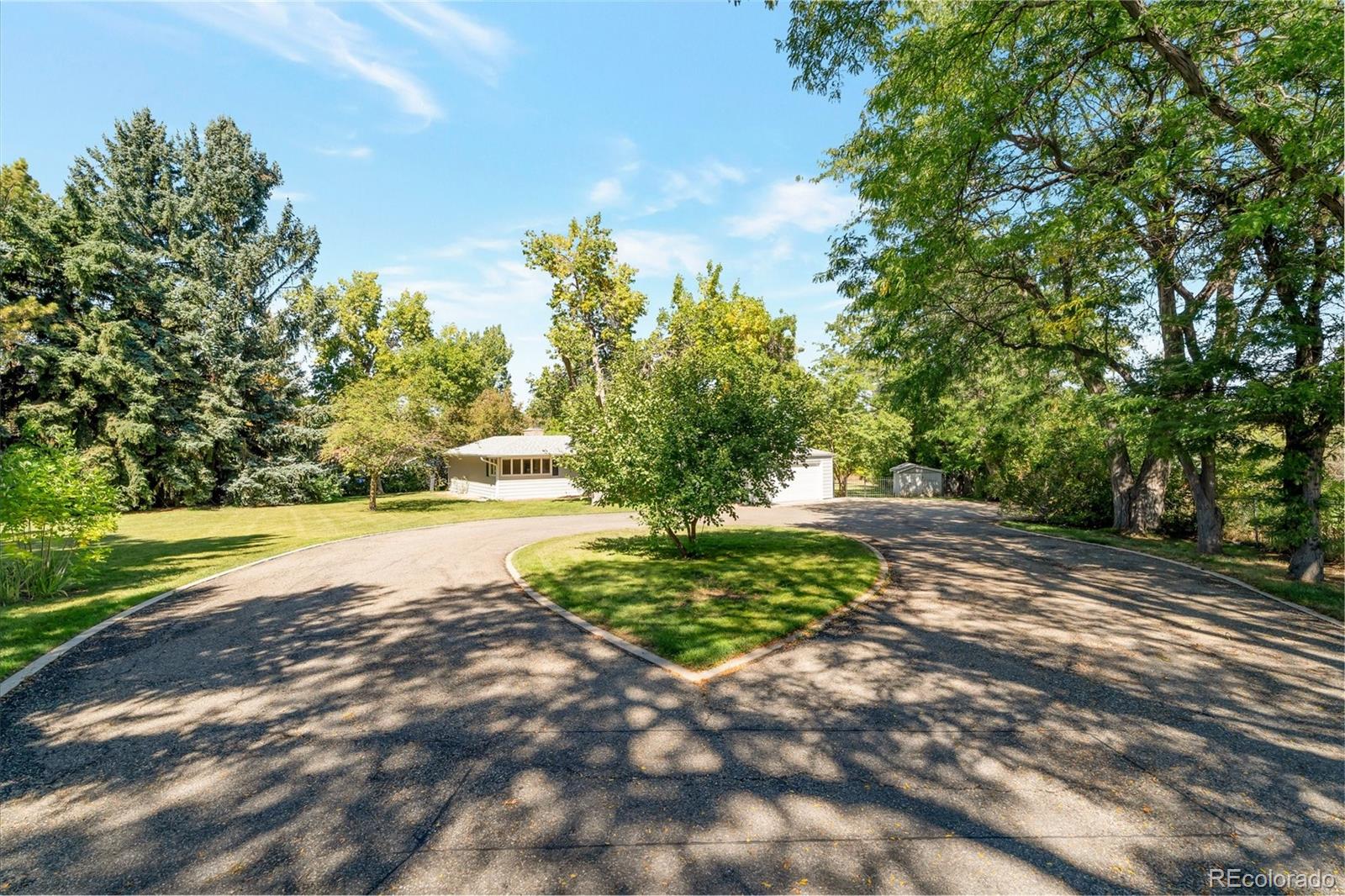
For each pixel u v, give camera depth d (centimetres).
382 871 305
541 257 3216
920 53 870
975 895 283
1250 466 1258
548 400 4575
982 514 2317
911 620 774
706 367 1220
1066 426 2056
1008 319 1569
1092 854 315
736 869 304
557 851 320
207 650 678
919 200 1029
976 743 442
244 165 3616
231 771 410
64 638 720
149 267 2834
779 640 688
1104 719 481
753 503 1192
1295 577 1022
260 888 293
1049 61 910
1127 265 1112
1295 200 712
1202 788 380
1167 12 695
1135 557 1263
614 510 2506
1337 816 349
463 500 3303
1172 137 813
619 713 500
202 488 2861
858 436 3603
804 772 402
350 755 432
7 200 2320
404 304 4712
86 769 415
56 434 1064
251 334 3244
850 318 1702
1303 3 660
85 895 289
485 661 632
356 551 1421
